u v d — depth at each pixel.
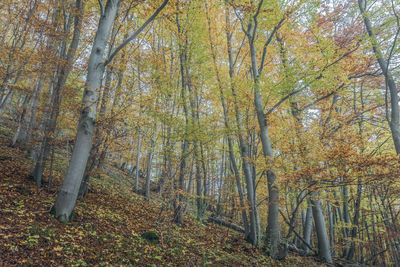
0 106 8.97
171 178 8.45
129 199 11.39
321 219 10.14
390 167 6.30
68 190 5.86
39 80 9.34
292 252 10.39
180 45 9.95
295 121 10.05
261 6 9.08
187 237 8.44
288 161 8.81
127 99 7.93
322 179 7.17
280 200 8.86
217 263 6.68
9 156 10.08
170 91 8.87
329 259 9.82
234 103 9.89
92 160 8.56
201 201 12.02
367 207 13.81
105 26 6.49
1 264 3.37
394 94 9.30
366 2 10.23
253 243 9.23
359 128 11.58
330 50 7.87
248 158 8.91
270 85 8.24
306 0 8.07
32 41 8.55
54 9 9.29
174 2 8.65
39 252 4.08
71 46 8.41
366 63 10.01
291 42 9.33
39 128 8.23
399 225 10.44
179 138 8.77
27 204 5.93
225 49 12.44
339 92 9.09
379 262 13.34
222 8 11.39
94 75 6.27
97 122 7.47
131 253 5.42
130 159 17.09
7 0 7.86
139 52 9.23
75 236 5.15
